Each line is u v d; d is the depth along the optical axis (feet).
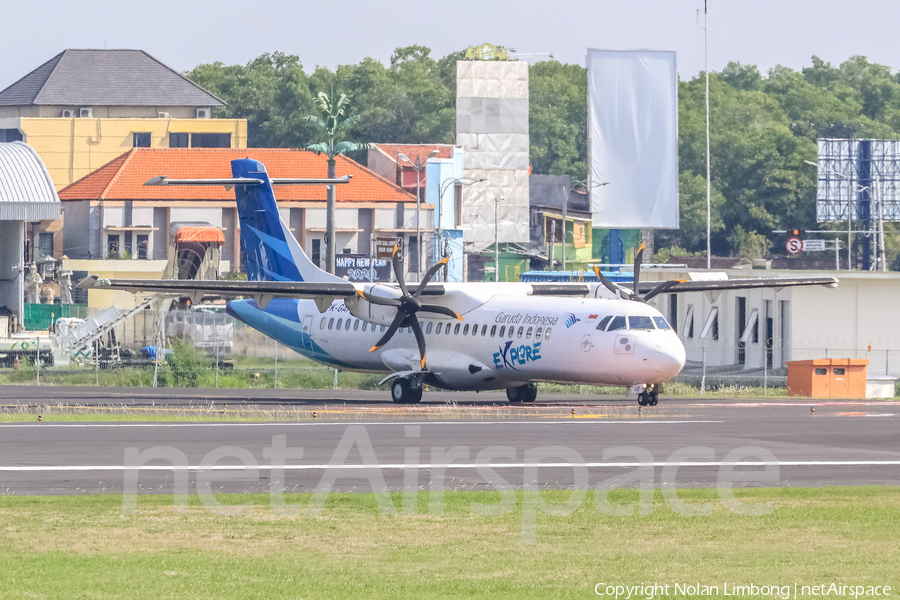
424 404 481.46
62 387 582.35
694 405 474.08
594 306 450.30
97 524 211.61
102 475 261.44
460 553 191.42
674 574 178.70
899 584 174.19
